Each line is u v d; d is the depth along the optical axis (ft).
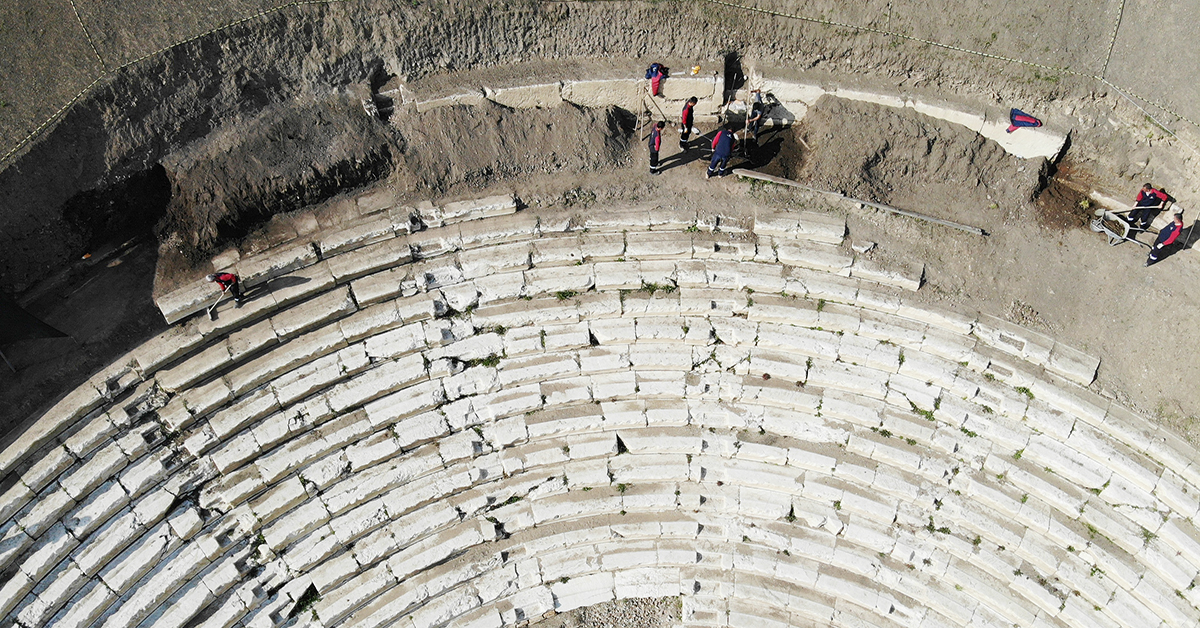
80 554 53.72
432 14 59.82
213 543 56.39
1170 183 62.03
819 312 60.90
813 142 64.08
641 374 62.39
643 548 64.03
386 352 58.85
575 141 62.28
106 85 55.01
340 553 60.08
